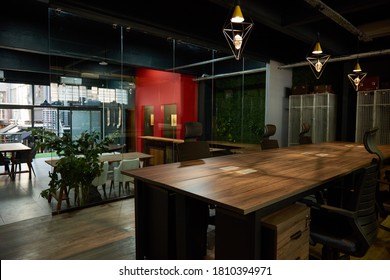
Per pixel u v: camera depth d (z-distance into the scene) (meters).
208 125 6.27
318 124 6.39
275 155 3.23
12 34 4.20
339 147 4.18
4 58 5.75
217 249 1.73
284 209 1.77
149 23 3.86
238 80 6.35
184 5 4.31
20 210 3.69
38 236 2.85
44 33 4.53
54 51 3.51
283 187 1.75
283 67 6.70
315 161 2.78
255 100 6.61
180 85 5.84
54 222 3.24
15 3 4.09
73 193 3.69
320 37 5.35
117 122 4.29
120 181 4.20
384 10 4.96
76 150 3.65
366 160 2.85
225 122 6.41
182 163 2.66
